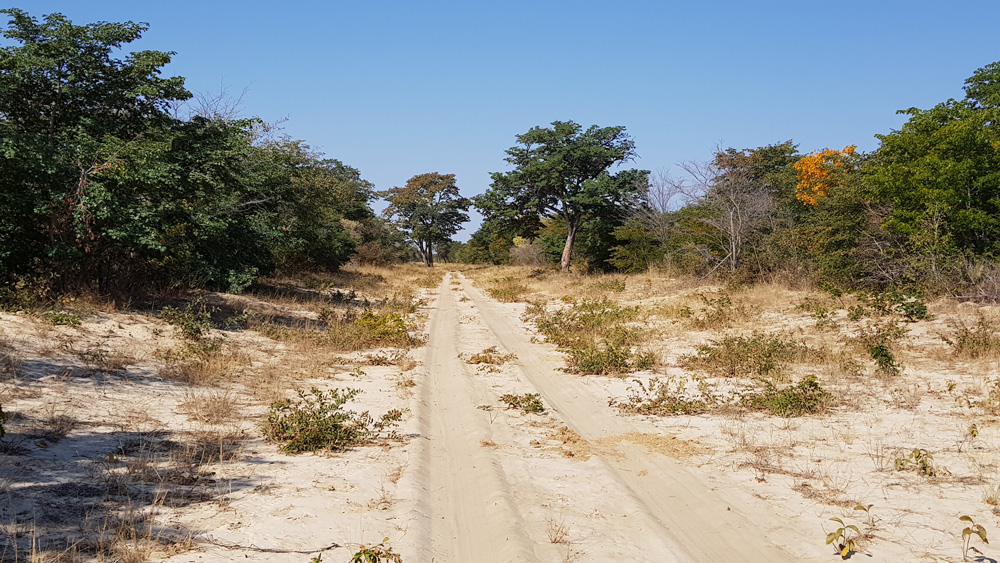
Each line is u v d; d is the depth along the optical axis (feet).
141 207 46.26
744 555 17.56
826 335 50.83
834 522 19.22
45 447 21.15
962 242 64.54
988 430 27.73
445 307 84.07
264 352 42.73
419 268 207.00
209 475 20.89
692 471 24.03
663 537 18.47
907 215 64.90
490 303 91.15
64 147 45.34
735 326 57.16
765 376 39.32
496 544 17.92
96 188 43.65
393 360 44.42
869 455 24.99
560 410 33.42
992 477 22.38
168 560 15.07
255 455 23.39
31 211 42.78
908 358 41.55
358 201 192.24
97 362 32.07
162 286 58.29
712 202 95.66
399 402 32.96
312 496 19.98
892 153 69.00
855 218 76.23
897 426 28.78
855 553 17.20
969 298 56.44
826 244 77.92
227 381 33.81
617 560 17.02
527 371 43.14
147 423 25.35
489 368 42.57
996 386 32.81
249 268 67.92
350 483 21.38
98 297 45.98
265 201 78.74
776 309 63.67
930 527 18.66
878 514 19.66
